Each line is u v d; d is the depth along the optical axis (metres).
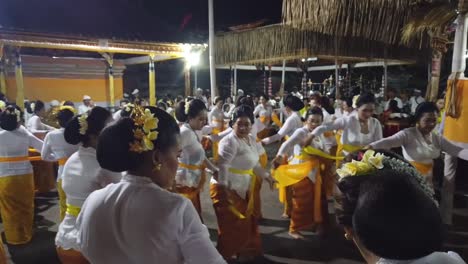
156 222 1.18
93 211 1.29
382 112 8.58
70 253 2.18
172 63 15.27
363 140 4.15
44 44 7.43
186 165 3.44
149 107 1.40
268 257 3.63
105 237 1.25
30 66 10.05
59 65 10.49
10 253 3.86
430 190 1.09
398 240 0.87
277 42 9.07
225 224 3.36
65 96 10.73
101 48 8.13
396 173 0.99
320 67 14.65
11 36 7.03
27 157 4.03
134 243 1.19
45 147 3.61
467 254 3.58
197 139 3.46
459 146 3.55
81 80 10.95
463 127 3.51
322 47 8.38
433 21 3.64
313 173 3.94
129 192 1.26
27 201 4.04
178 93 15.19
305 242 3.97
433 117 3.50
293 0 3.68
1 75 8.66
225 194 3.34
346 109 6.25
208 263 1.21
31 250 3.93
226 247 3.38
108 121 2.32
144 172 1.30
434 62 5.05
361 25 3.46
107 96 11.44
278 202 5.36
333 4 3.40
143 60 10.95
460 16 3.64
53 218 4.91
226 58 10.62
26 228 4.07
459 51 3.67
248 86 16.45
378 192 0.93
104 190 1.33
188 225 1.22
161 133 1.30
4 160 3.89
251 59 9.84
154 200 1.22
